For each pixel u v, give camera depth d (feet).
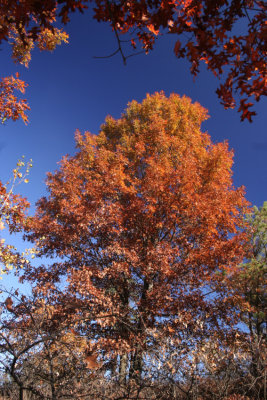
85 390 10.30
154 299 25.98
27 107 19.84
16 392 9.06
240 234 31.37
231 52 6.06
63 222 35.60
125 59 6.18
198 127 47.06
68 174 36.86
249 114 6.03
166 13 6.47
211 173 38.91
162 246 28.60
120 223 30.81
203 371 12.77
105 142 46.85
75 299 22.63
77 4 6.68
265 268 34.81
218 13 6.27
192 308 26.09
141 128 43.52
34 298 12.51
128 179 35.83
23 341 9.87
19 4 6.64
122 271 27.78
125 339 21.70
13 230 26.61
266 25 5.95
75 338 13.61
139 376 11.33
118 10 6.76
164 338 15.42
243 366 14.35
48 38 17.56
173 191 32.89
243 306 29.01
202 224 32.04
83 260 31.40
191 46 6.15
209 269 30.91
